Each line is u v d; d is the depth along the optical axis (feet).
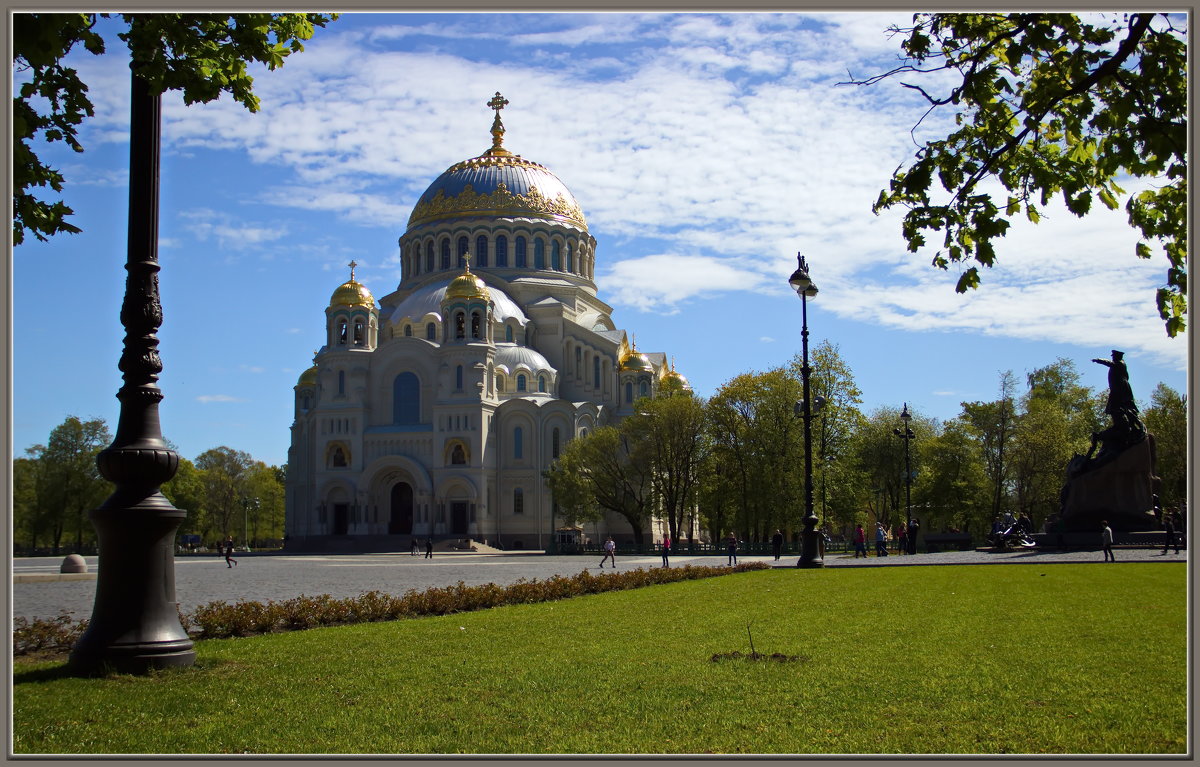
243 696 48.60
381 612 83.46
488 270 434.30
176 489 448.65
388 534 370.73
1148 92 48.39
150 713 45.16
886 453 361.51
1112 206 54.29
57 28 39.81
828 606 87.86
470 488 365.61
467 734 40.86
